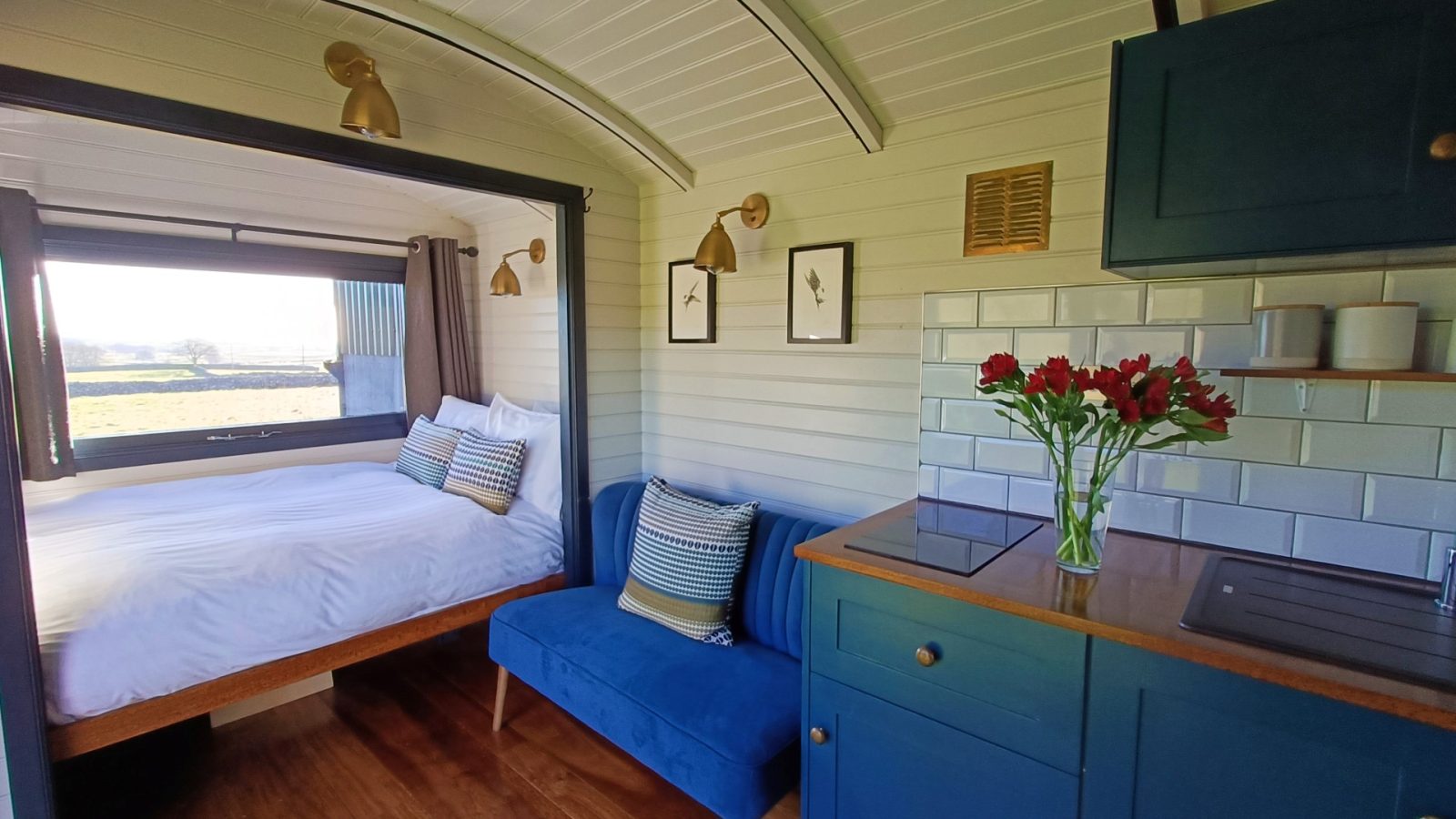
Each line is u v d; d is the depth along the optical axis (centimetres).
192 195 308
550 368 356
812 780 154
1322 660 97
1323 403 138
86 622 175
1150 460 161
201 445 327
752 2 155
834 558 145
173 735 229
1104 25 149
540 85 209
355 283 376
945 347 193
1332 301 136
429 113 210
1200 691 102
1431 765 85
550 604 232
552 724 238
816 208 221
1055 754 117
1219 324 149
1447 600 117
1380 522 134
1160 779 107
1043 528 169
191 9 163
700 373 265
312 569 214
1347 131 106
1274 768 97
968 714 127
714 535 208
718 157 244
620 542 251
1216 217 119
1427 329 126
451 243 394
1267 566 140
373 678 272
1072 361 170
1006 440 183
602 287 271
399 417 397
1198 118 119
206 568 201
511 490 285
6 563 153
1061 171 169
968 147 184
